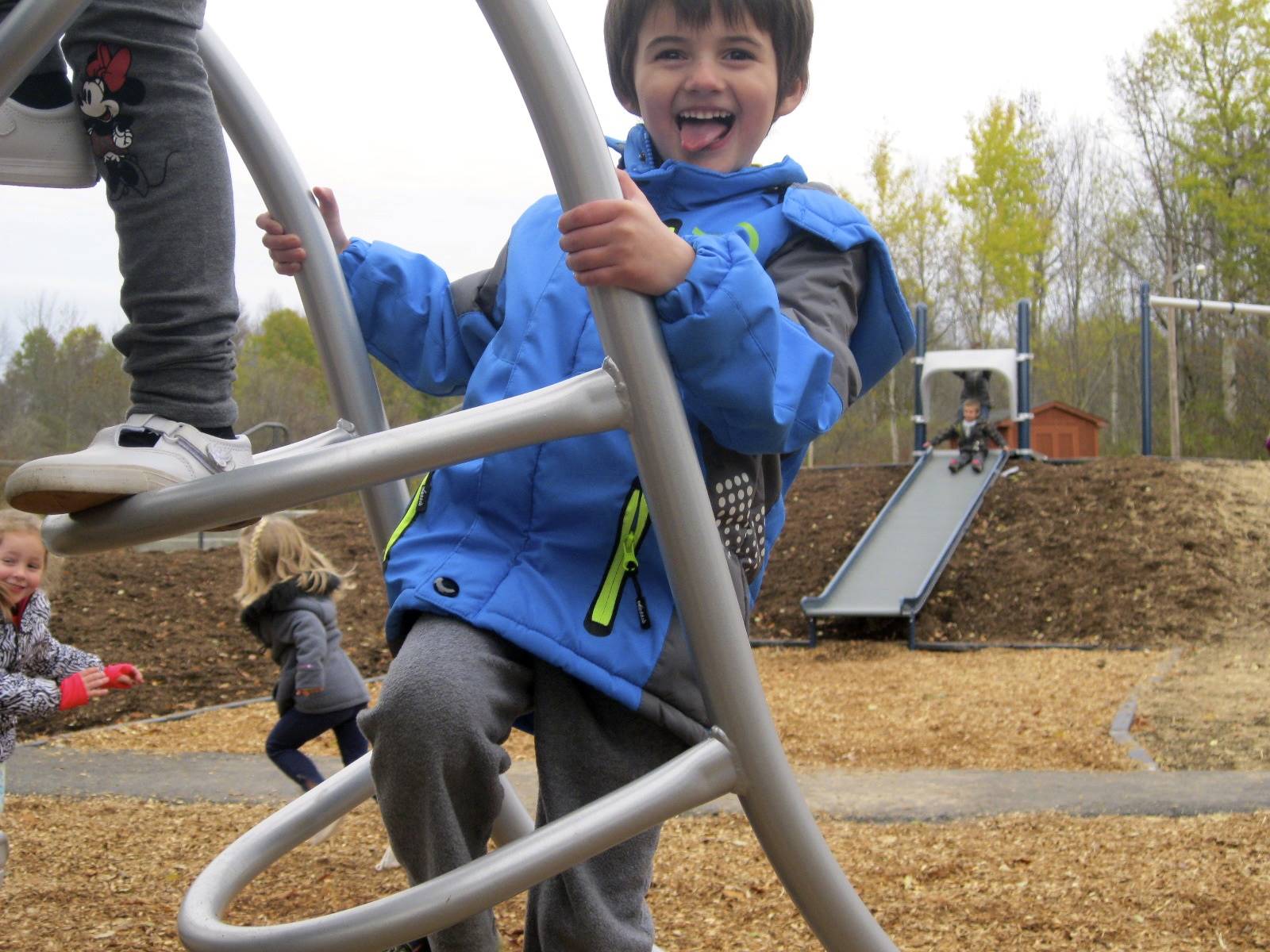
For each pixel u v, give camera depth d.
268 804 4.93
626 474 1.47
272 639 4.89
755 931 3.16
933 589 11.89
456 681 1.34
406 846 1.39
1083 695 7.91
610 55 1.79
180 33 1.30
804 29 1.75
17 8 1.15
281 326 35.09
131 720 7.69
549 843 1.28
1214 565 11.54
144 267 1.29
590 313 1.58
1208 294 35.22
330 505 19.09
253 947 1.30
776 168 1.68
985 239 35.12
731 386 1.35
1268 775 5.32
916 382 15.51
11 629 3.69
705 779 1.35
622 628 1.43
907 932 3.12
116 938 3.05
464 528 1.48
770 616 12.03
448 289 1.91
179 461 1.26
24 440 18.25
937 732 6.86
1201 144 34.03
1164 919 3.18
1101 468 13.89
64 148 1.31
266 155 1.80
